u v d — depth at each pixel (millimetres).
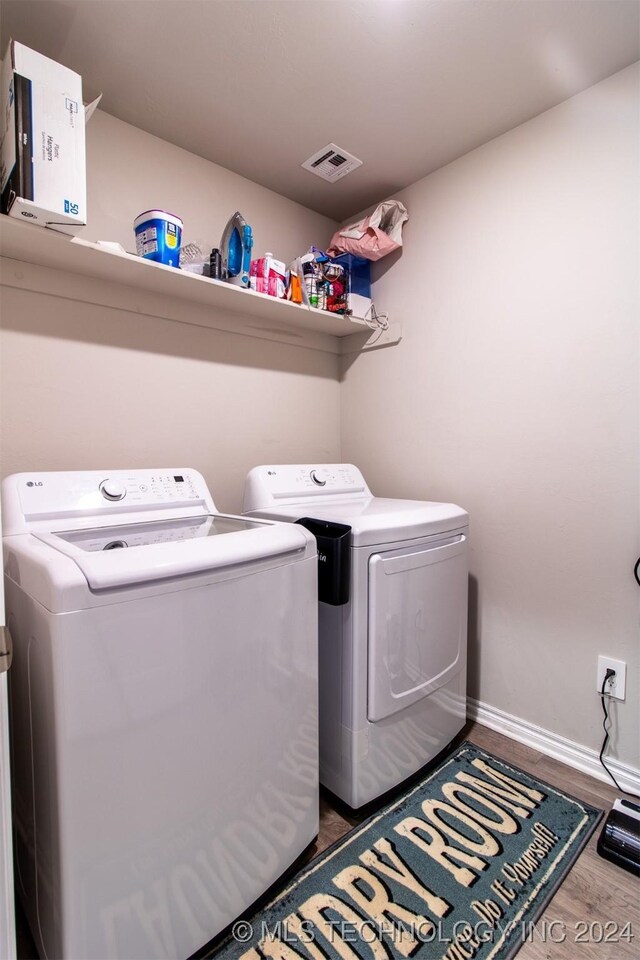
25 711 871
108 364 1593
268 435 2088
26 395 1428
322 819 1338
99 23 1232
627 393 1448
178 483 1442
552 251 1593
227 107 1559
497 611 1794
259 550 997
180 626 873
